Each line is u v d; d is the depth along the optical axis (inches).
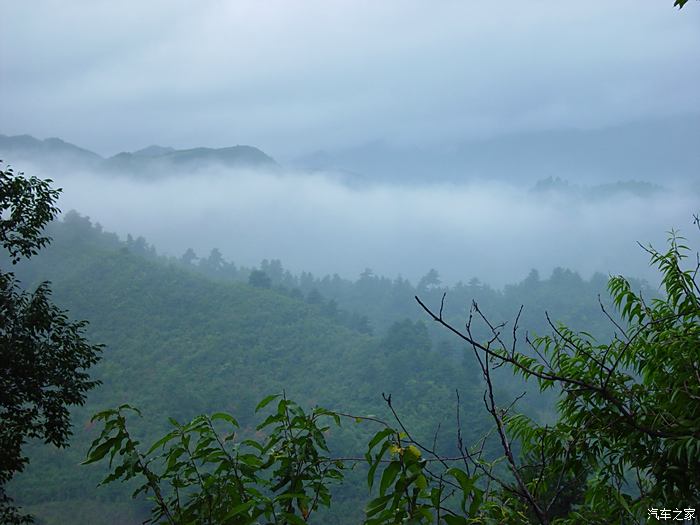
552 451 107.0
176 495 65.2
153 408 4111.7
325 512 2052.2
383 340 4877.0
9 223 400.8
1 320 389.1
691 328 109.4
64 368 412.5
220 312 5723.4
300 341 5260.8
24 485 2947.8
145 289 5954.7
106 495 2910.9
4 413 383.2
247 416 4106.8
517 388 3250.5
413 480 59.6
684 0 85.3
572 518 97.7
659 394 108.7
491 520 66.9
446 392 3538.4
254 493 65.7
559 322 118.5
